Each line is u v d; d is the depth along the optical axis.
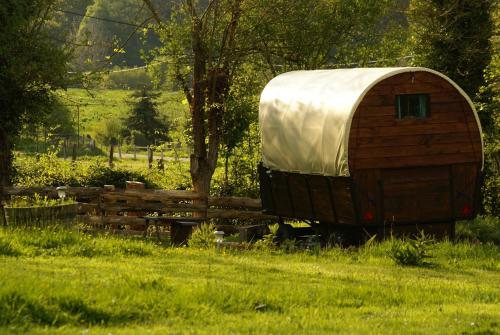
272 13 46.41
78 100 51.59
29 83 41.09
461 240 32.50
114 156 87.00
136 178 50.81
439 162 30.88
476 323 15.06
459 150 31.11
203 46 46.38
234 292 16.55
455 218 31.38
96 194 37.44
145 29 49.53
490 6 46.12
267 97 34.44
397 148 30.28
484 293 19.70
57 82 41.31
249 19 47.00
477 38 45.97
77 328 13.30
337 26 48.03
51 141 75.31
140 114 99.00
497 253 27.67
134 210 37.50
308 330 13.88
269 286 18.30
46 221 25.59
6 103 40.84
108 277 17.23
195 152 47.59
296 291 17.70
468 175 31.42
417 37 47.47
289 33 47.25
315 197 32.09
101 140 99.25
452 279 22.77
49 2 42.50
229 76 47.69
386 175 30.33
